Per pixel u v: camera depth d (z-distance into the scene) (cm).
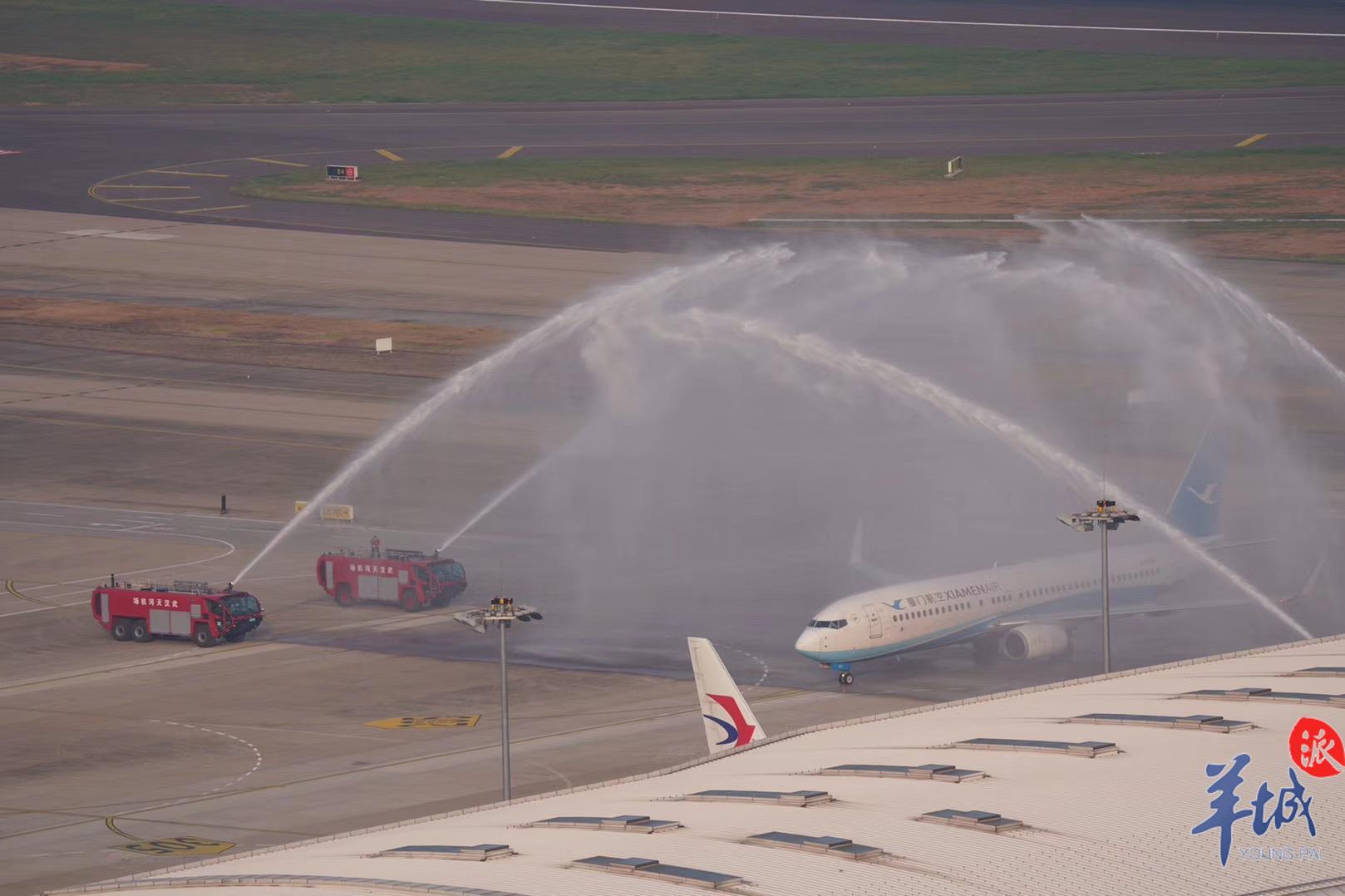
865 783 17662
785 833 16062
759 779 18425
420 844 16712
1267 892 14675
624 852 15788
